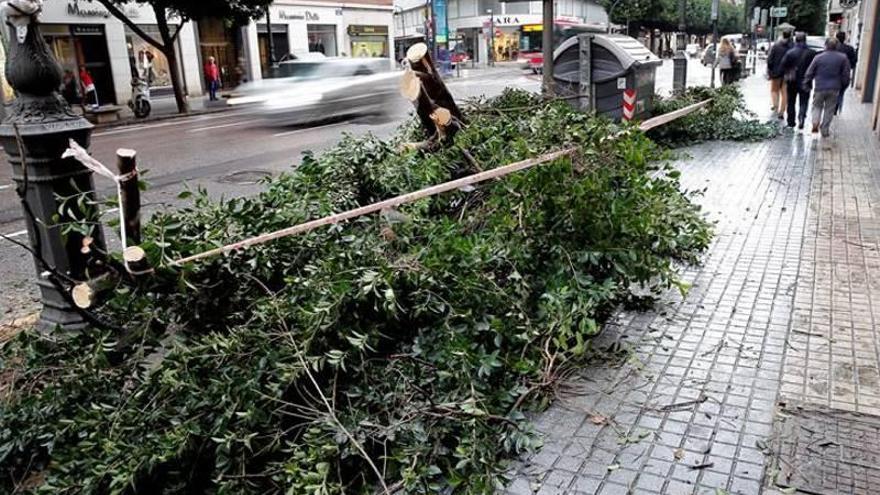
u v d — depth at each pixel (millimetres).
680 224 5457
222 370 3082
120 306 3371
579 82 11383
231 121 19203
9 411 3279
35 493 2846
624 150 4207
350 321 3268
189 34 29531
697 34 76562
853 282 5059
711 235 5508
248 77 32812
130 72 26781
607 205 3977
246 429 2865
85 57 25750
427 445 2947
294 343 3043
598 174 4039
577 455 3082
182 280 3289
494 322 3361
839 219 6715
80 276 4371
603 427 3291
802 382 3660
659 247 4562
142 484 3021
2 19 4047
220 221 3805
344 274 3365
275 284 3801
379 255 3582
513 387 3352
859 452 3049
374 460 2988
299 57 21547
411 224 3994
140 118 21453
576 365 3836
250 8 22375
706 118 12047
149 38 22203
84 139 4344
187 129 17984
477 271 3555
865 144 10992
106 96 26562
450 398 3096
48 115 4156
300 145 13484
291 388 3168
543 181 3943
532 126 5262
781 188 8070
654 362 3908
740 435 3199
